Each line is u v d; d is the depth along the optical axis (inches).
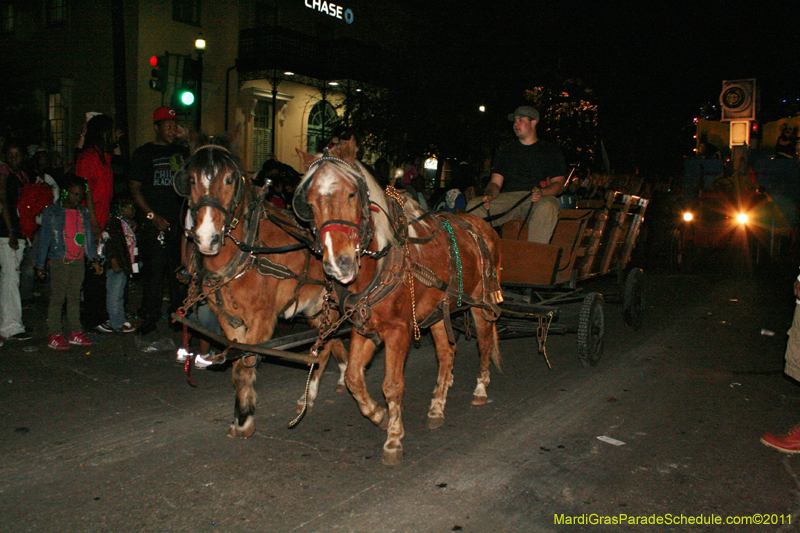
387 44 1012.5
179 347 274.7
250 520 136.2
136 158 265.3
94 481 152.4
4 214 263.4
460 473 161.5
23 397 207.0
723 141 879.1
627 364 271.6
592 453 175.8
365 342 169.5
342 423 195.6
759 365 270.8
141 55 678.5
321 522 136.0
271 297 179.9
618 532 134.7
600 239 289.3
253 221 175.9
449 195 350.3
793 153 784.3
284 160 849.5
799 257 703.1
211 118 756.6
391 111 694.5
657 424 199.5
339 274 136.6
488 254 207.6
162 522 134.7
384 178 322.7
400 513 140.6
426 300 174.1
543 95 746.8
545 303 264.7
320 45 811.4
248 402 178.5
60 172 368.8
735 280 544.7
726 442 185.0
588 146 742.5
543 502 147.2
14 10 804.6
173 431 184.2
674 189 754.2
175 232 273.7
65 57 749.3
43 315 322.7
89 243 269.9
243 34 786.8
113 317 295.1
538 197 254.5
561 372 259.6
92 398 209.3
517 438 186.1
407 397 224.2
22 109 709.9
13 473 155.4
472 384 242.4
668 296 454.3
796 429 177.5
